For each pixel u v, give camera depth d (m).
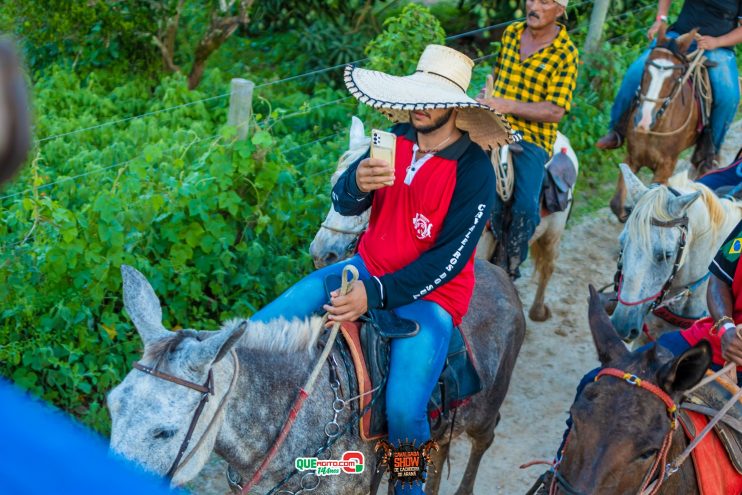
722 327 3.14
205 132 7.86
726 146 9.55
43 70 9.12
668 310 4.85
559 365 6.05
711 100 7.18
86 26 8.78
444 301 3.38
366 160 3.12
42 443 0.51
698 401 3.11
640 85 7.02
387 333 3.25
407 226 3.29
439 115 3.17
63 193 5.83
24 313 4.89
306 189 6.22
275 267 5.84
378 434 3.28
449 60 3.36
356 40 10.52
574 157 6.18
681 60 6.89
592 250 7.61
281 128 8.45
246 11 9.45
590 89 8.95
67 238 4.96
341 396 3.17
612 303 4.96
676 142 7.12
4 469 0.50
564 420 5.46
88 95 8.58
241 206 5.81
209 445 2.79
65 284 5.12
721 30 7.20
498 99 5.28
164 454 2.62
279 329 3.09
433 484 4.23
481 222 3.19
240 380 2.92
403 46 7.39
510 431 5.32
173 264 5.41
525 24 5.52
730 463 3.06
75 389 4.92
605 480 2.69
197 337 2.82
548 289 6.99
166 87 8.95
